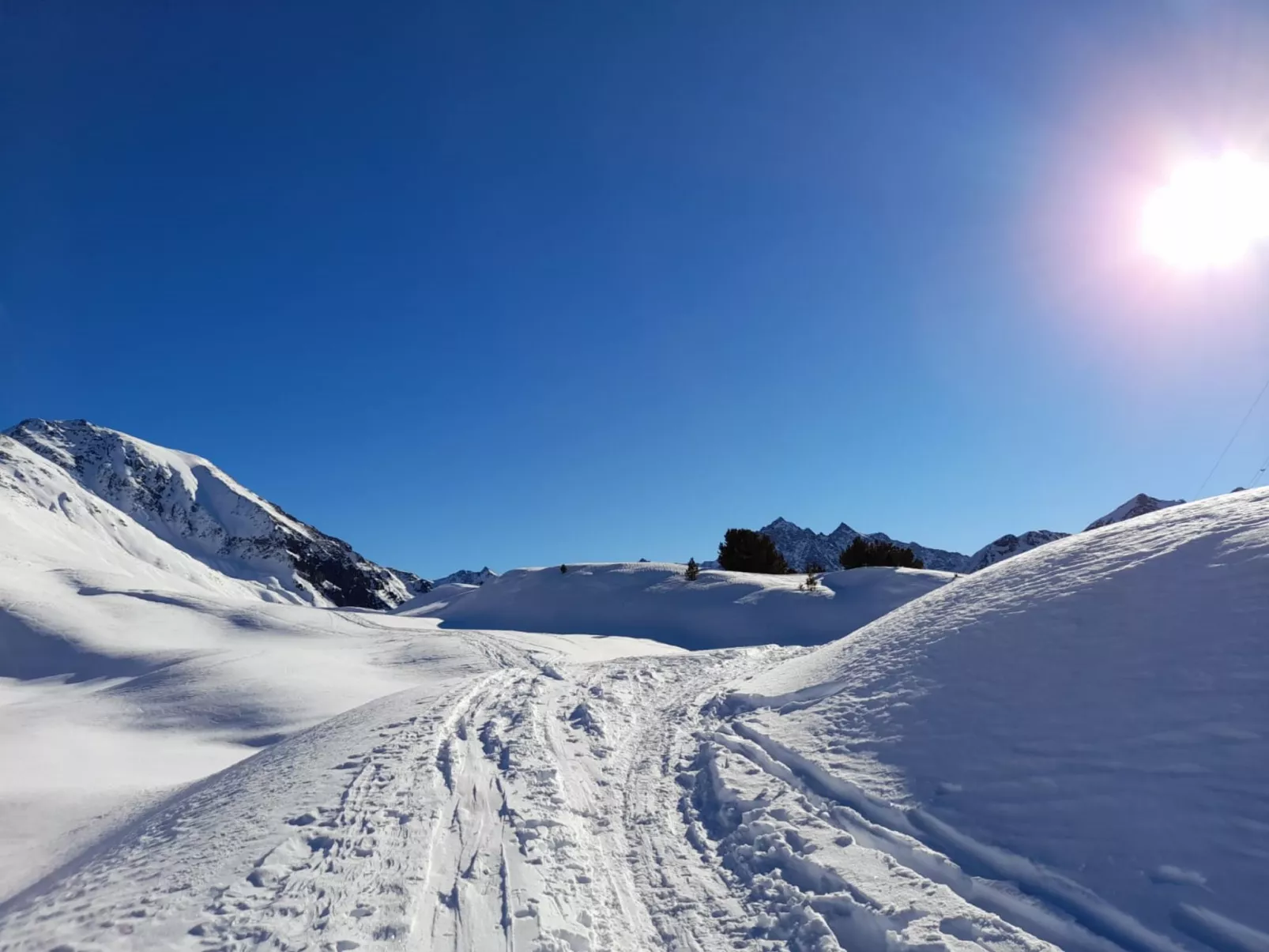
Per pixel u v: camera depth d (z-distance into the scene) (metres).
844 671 10.95
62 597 47.69
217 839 7.51
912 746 7.48
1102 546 9.48
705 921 5.61
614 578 49.09
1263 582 6.60
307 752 11.47
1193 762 5.26
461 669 27.41
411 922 5.43
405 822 7.51
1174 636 6.68
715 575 46.25
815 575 42.91
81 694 28.83
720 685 16.17
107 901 6.23
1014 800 5.86
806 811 7.16
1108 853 4.92
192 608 47.34
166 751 20.78
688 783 9.27
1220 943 3.98
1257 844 4.41
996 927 4.68
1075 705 6.62
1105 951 4.29
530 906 5.68
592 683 17.14
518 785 8.73
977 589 10.73
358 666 29.45
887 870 5.70
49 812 15.65
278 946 5.08
